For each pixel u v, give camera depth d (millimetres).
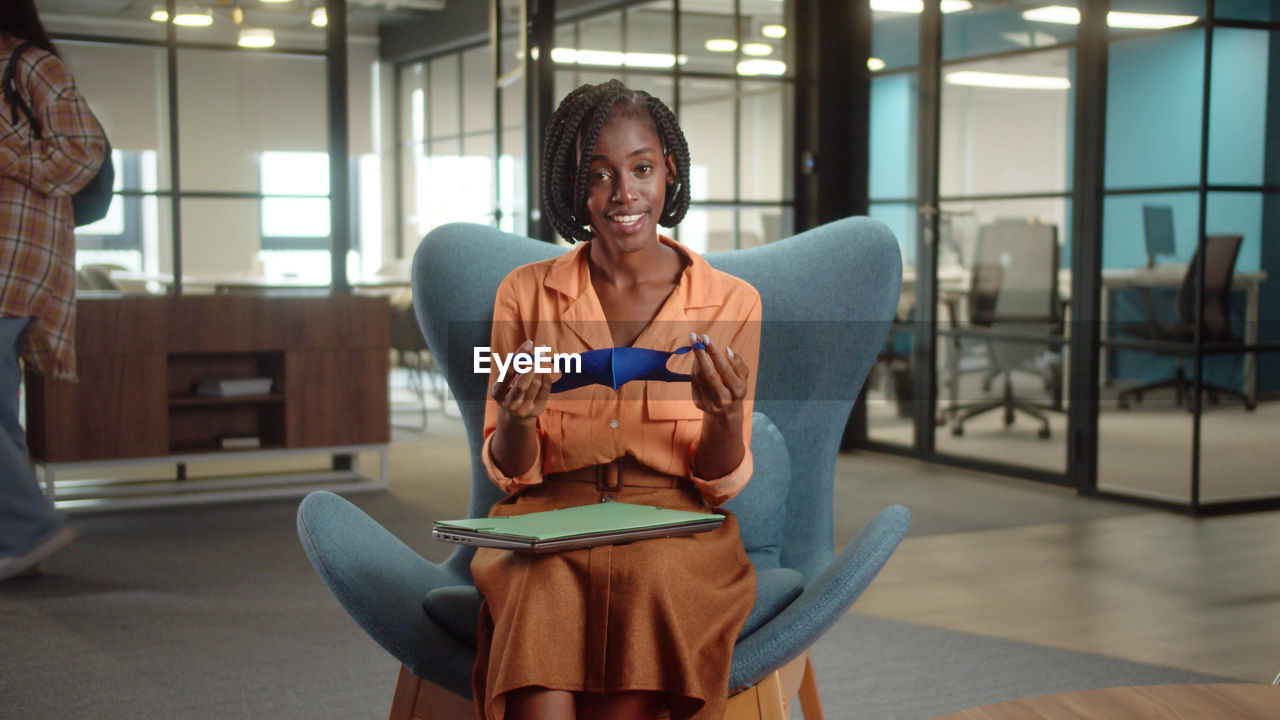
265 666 2725
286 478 5090
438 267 1849
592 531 1334
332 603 3273
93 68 4730
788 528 1852
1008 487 5227
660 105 1574
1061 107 5191
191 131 4902
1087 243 5062
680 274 1640
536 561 1338
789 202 6273
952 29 5664
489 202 10258
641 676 1291
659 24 5801
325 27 5082
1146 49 4812
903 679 2666
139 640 2916
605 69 5664
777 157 6219
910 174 5938
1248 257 4750
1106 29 4953
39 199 3248
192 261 4969
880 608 3283
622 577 1335
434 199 11469
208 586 3445
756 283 1892
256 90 4992
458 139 10961
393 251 12469
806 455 1863
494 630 1347
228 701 2486
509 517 1425
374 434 4949
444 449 6207
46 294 3271
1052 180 5242
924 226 5871
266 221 5070
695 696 1295
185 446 4750
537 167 5285
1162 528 4387
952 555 3934
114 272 4855
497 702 1274
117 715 2395
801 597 1514
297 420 4809
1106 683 2648
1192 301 4641
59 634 2961
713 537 1483
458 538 1362
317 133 5113
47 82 3223
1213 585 3555
